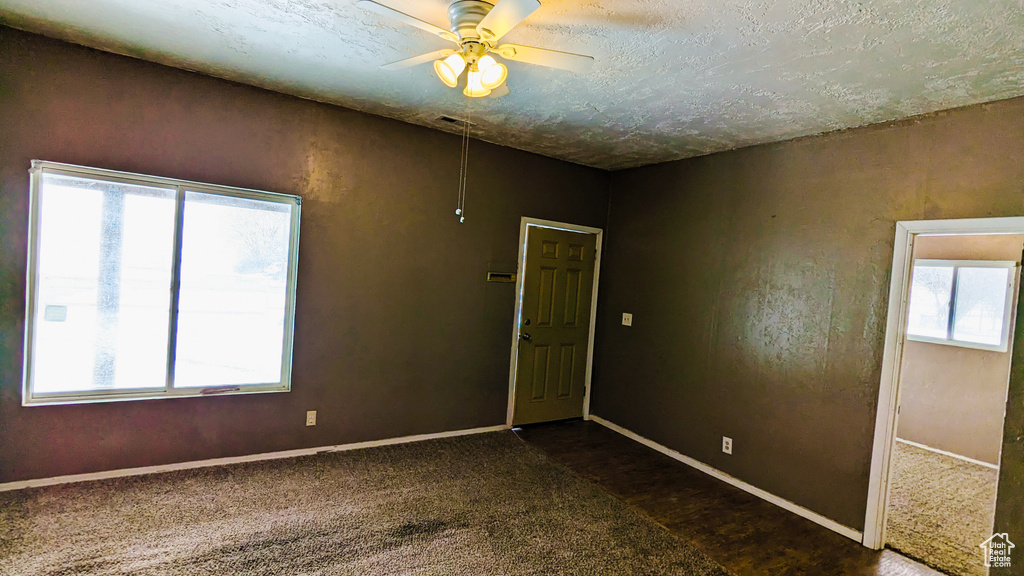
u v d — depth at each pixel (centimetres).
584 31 200
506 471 342
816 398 307
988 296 435
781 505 322
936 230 258
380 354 366
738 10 176
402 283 371
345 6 196
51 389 267
